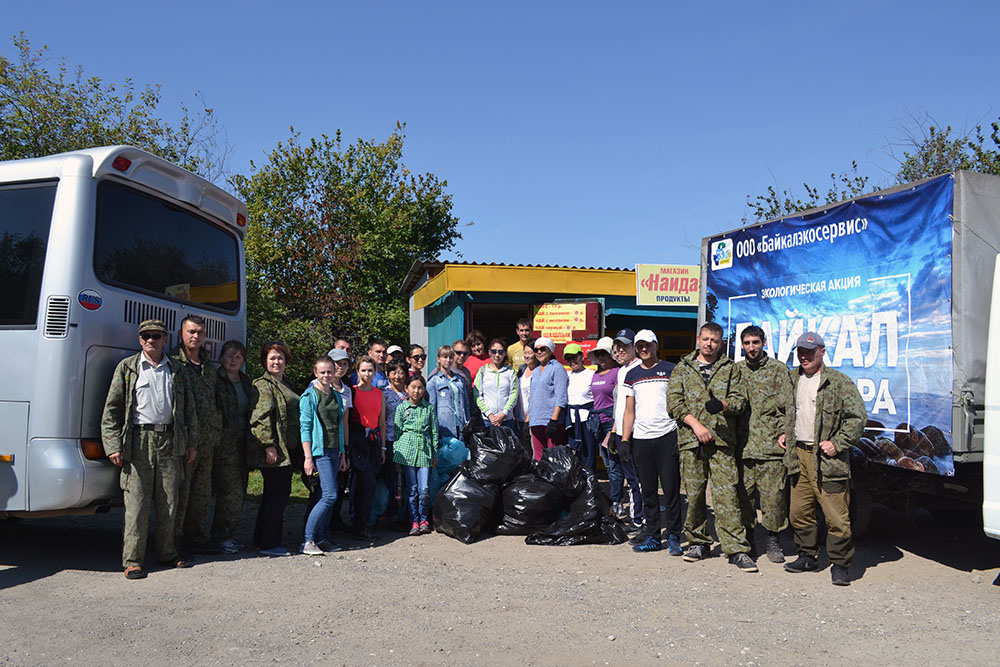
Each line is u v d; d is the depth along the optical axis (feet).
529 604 17.03
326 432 22.44
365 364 24.68
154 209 21.71
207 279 24.26
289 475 22.45
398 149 95.14
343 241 80.74
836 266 22.88
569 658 13.73
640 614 16.37
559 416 28.91
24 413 18.37
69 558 20.93
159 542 19.75
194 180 23.29
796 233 24.59
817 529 21.21
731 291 27.86
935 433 19.25
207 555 21.61
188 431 20.02
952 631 15.42
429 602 17.08
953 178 19.20
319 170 91.40
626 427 24.18
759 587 18.76
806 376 20.57
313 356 53.83
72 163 19.20
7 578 18.62
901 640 14.85
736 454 21.42
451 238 98.32
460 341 29.71
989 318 18.99
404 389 27.61
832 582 19.20
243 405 22.34
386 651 13.97
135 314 20.57
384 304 81.25
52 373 18.30
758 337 21.16
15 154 52.24
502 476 25.43
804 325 24.11
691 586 18.81
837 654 14.07
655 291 41.96
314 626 15.29
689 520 21.71
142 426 18.99
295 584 18.45
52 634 14.57
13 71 53.78
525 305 43.42
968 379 18.78
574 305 40.86
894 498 23.20
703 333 21.52
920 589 18.66
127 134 57.93
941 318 19.27
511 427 30.01
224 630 14.96
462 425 28.19
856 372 21.90
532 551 22.84
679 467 22.57
